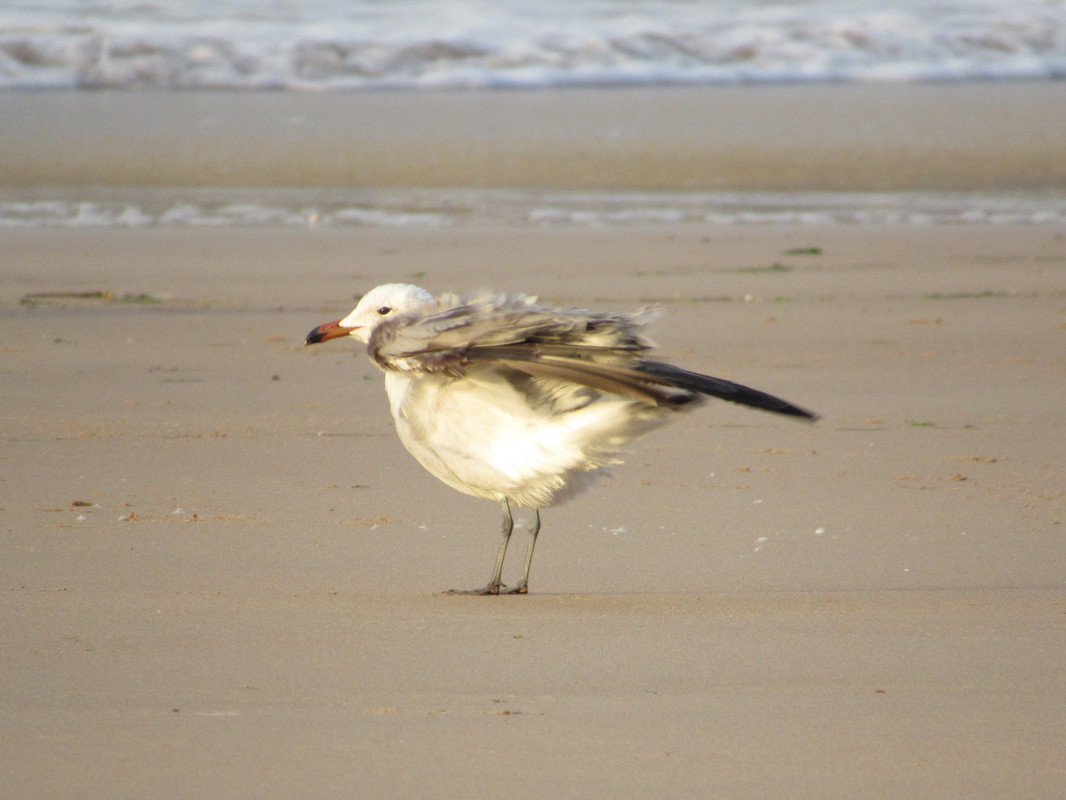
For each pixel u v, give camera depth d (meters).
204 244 27.12
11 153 40.16
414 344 9.17
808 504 11.80
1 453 13.15
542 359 8.79
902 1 78.50
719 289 23.09
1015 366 17.80
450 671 7.65
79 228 29.05
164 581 9.42
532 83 62.12
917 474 12.85
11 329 19.28
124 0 70.81
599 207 33.12
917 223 31.05
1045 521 11.29
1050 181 37.88
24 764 6.31
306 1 72.62
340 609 8.85
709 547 10.59
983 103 55.91
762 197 35.00
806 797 6.11
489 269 24.80
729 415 15.22
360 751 6.49
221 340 18.91
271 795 6.03
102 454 13.19
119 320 20.12
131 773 6.23
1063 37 73.00
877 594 9.34
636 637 8.32
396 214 31.83
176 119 48.62
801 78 66.38
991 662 7.89
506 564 10.13
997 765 6.47
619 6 75.19
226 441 13.80
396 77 61.69
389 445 13.75
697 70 66.06
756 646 8.16
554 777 6.25
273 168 38.62
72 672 7.54
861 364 17.86
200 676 7.50
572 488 9.40
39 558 9.93
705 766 6.40
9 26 64.19
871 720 6.99
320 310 21.17
